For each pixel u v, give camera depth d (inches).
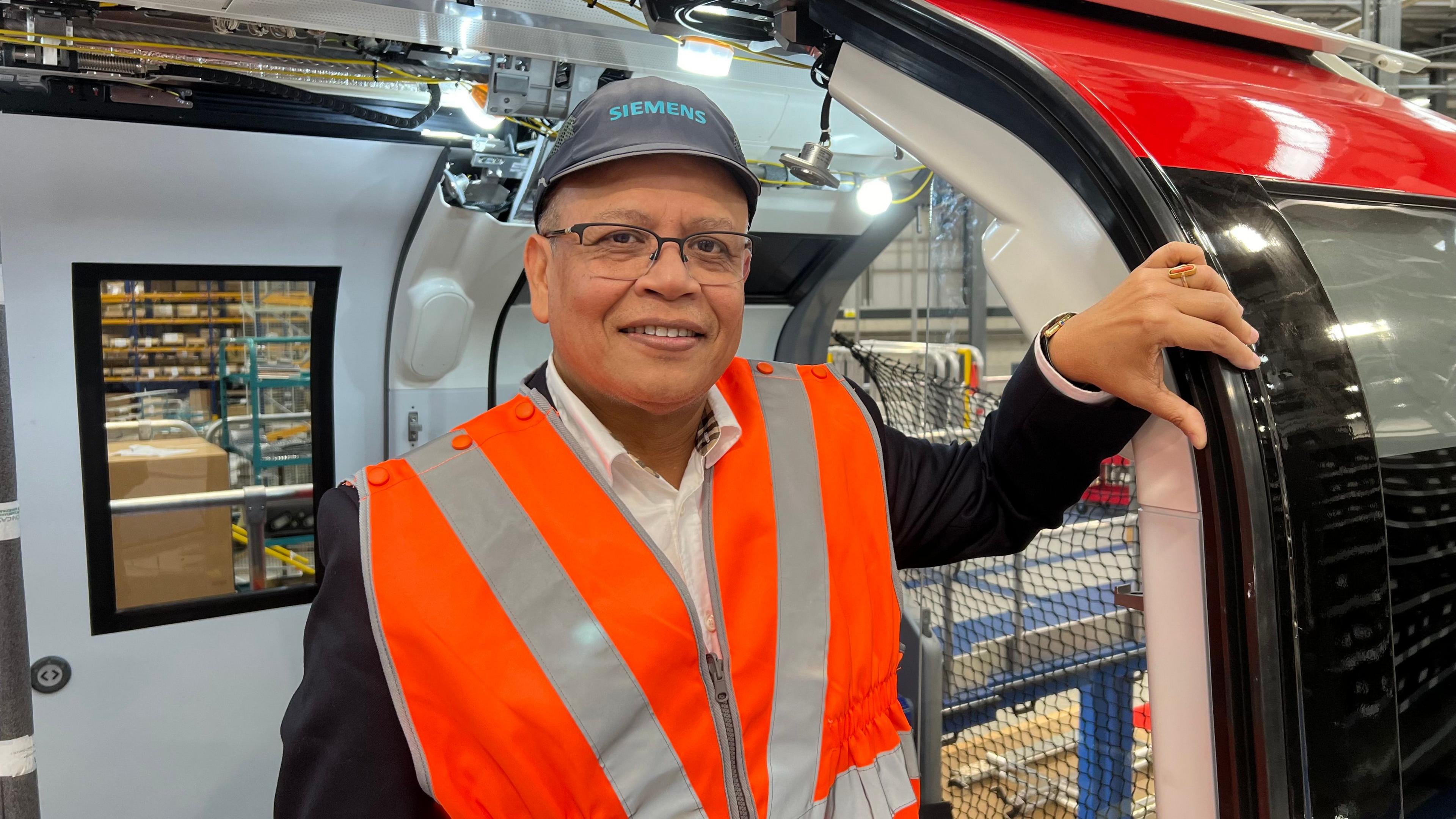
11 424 57.2
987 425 53.5
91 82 83.7
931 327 139.2
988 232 46.1
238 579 108.2
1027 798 105.4
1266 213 41.1
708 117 40.7
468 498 40.9
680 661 39.9
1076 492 48.1
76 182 89.5
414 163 99.6
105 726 101.4
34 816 59.1
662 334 40.7
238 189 96.0
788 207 115.3
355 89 91.1
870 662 46.0
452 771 37.9
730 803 40.3
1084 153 41.4
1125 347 37.7
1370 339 41.6
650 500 44.0
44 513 95.9
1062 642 105.1
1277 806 35.6
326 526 41.3
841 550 46.3
